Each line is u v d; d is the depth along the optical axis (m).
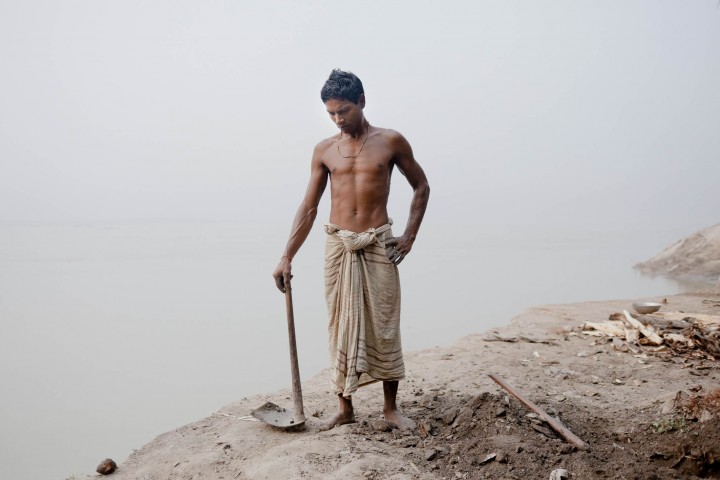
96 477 3.66
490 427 3.55
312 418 4.23
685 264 16.72
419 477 3.12
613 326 7.07
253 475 3.34
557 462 3.17
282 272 3.96
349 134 3.87
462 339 7.10
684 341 6.26
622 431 3.56
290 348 3.97
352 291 3.80
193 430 4.33
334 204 3.90
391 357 3.87
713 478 3.04
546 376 5.36
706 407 3.33
